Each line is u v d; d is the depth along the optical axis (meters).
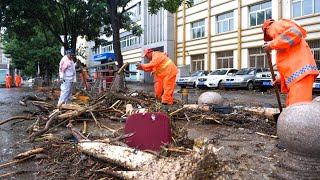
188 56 37.62
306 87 4.84
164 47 39.78
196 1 35.81
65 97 9.77
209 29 34.06
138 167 3.87
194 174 3.61
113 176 3.93
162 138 4.65
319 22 23.27
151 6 17.66
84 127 6.71
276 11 26.48
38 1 23.03
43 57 35.00
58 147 5.05
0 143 5.80
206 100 8.84
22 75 52.56
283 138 3.95
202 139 4.80
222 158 4.64
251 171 4.12
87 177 4.04
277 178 3.87
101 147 4.34
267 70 23.38
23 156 4.80
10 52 38.47
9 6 21.97
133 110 7.28
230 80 23.77
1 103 13.16
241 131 6.73
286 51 5.03
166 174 3.62
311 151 3.72
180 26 38.69
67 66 9.66
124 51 51.56
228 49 31.83
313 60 4.95
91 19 26.27
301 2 24.52
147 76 42.56
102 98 9.70
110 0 18.66
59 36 27.05
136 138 4.68
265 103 13.18
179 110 8.01
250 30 29.16
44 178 4.08
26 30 26.56
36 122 6.94
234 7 30.83
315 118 3.73
